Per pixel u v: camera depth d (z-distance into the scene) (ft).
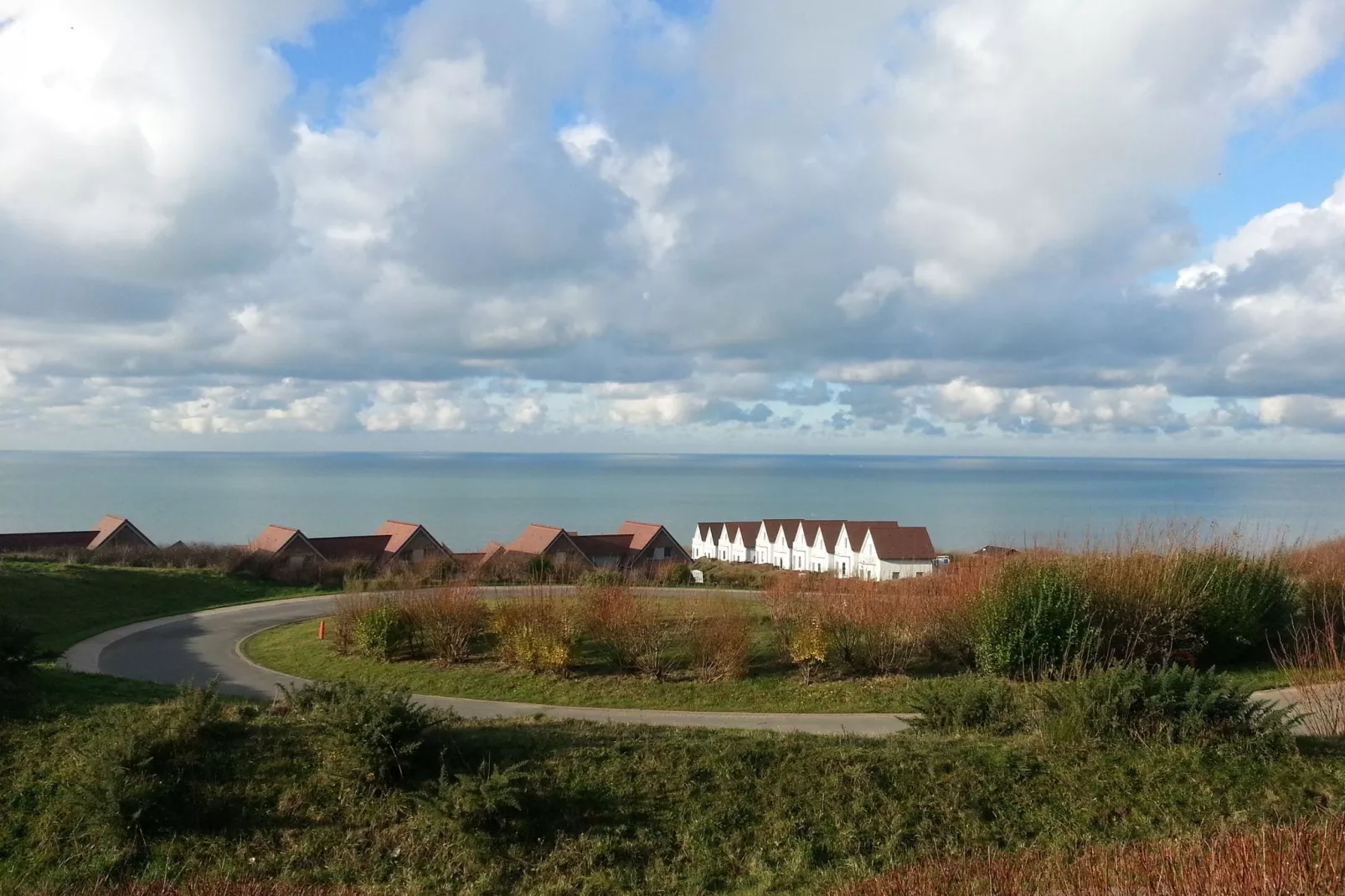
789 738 37.83
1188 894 21.95
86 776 32.19
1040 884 25.30
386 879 29.14
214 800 32.14
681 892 28.30
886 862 29.09
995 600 55.21
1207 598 57.26
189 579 105.70
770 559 254.27
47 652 42.75
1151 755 32.86
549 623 60.03
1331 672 41.45
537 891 28.35
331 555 166.40
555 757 34.71
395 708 34.01
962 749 35.01
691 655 58.59
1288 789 30.35
